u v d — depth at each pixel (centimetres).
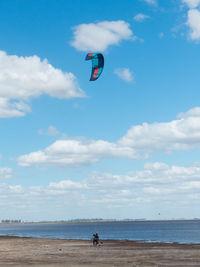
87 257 3456
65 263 2897
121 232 15650
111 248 4750
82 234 13988
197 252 3897
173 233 13250
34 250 4519
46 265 2742
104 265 2722
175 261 2997
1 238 9369
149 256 3497
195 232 14162
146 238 9419
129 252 4031
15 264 2836
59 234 14438
